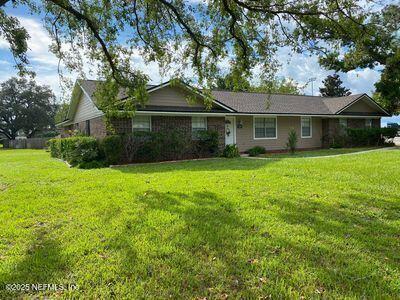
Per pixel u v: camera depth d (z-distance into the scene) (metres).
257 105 18.58
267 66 8.53
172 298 2.47
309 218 4.43
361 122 21.84
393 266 2.97
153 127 13.71
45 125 51.12
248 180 7.44
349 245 3.48
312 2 6.61
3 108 48.34
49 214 4.81
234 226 4.09
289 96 22.34
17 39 8.27
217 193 6.03
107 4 7.48
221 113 14.79
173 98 14.25
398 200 5.41
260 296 2.49
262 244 3.48
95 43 8.56
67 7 7.03
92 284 2.67
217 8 7.60
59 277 2.79
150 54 8.67
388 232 3.89
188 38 8.45
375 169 9.05
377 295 2.49
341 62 16.81
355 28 6.78
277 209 4.88
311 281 2.70
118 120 12.95
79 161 11.85
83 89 16.09
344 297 2.46
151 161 12.95
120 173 9.26
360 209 4.90
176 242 3.54
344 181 7.21
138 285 2.65
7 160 16.02
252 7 6.95
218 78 9.07
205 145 14.47
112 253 3.28
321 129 20.84
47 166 12.02
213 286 2.64
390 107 22.12
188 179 7.76
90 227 4.12
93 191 6.49
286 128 19.31
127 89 10.09
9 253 3.35
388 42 12.66
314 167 9.75
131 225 4.15
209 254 3.24
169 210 4.85
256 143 18.23
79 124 19.16
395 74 17.67
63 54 8.67
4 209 5.14
